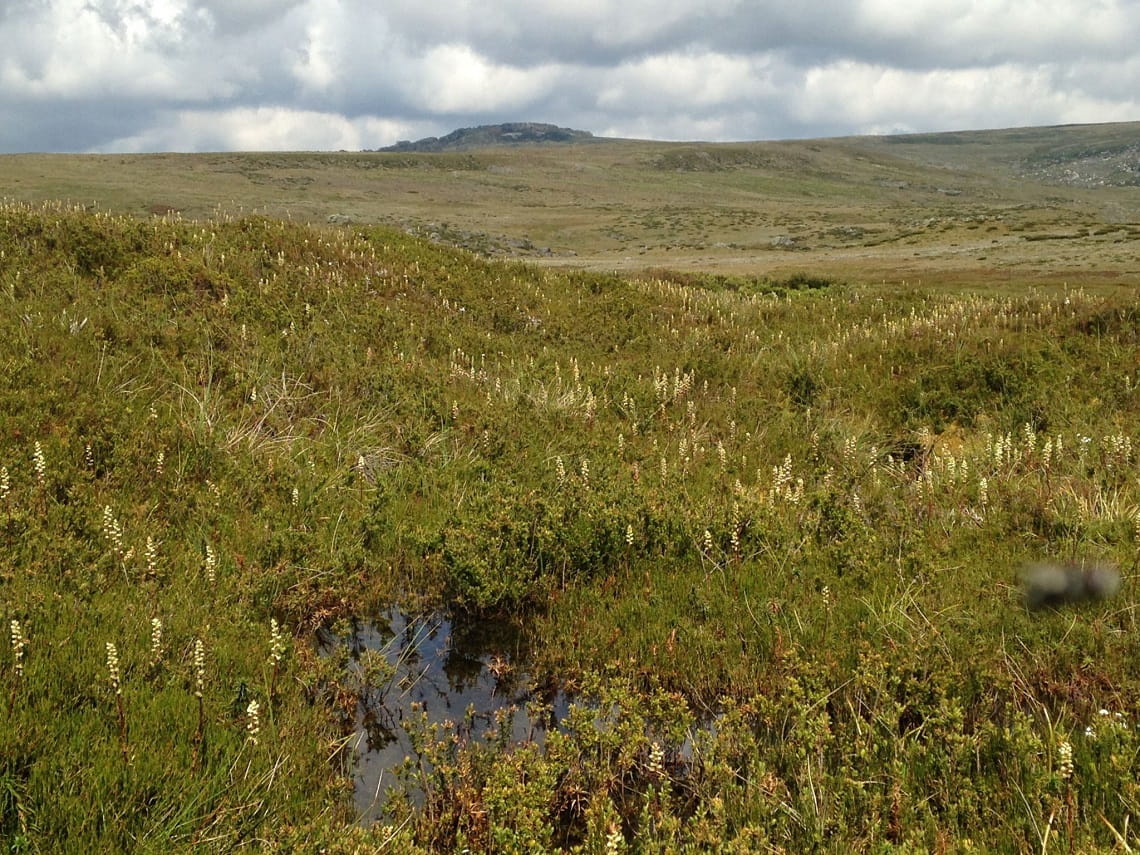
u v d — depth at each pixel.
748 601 5.04
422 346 10.75
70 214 13.07
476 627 5.29
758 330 14.80
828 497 6.17
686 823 3.43
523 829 3.21
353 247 14.74
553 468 7.20
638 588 5.39
